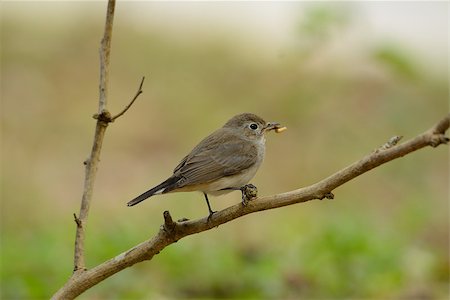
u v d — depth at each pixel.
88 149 17.38
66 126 17.95
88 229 13.23
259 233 13.82
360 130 16.83
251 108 18.52
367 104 17.78
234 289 11.74
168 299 11.49
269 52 20.81
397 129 15.83
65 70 20.00
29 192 15.23
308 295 11.52
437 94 18.48
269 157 17.00
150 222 13.85
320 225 13.42
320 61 18.97
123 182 16.28
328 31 14.30
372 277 11.80
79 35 21.22
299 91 18.16
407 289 11.61
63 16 21.73
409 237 13.77
